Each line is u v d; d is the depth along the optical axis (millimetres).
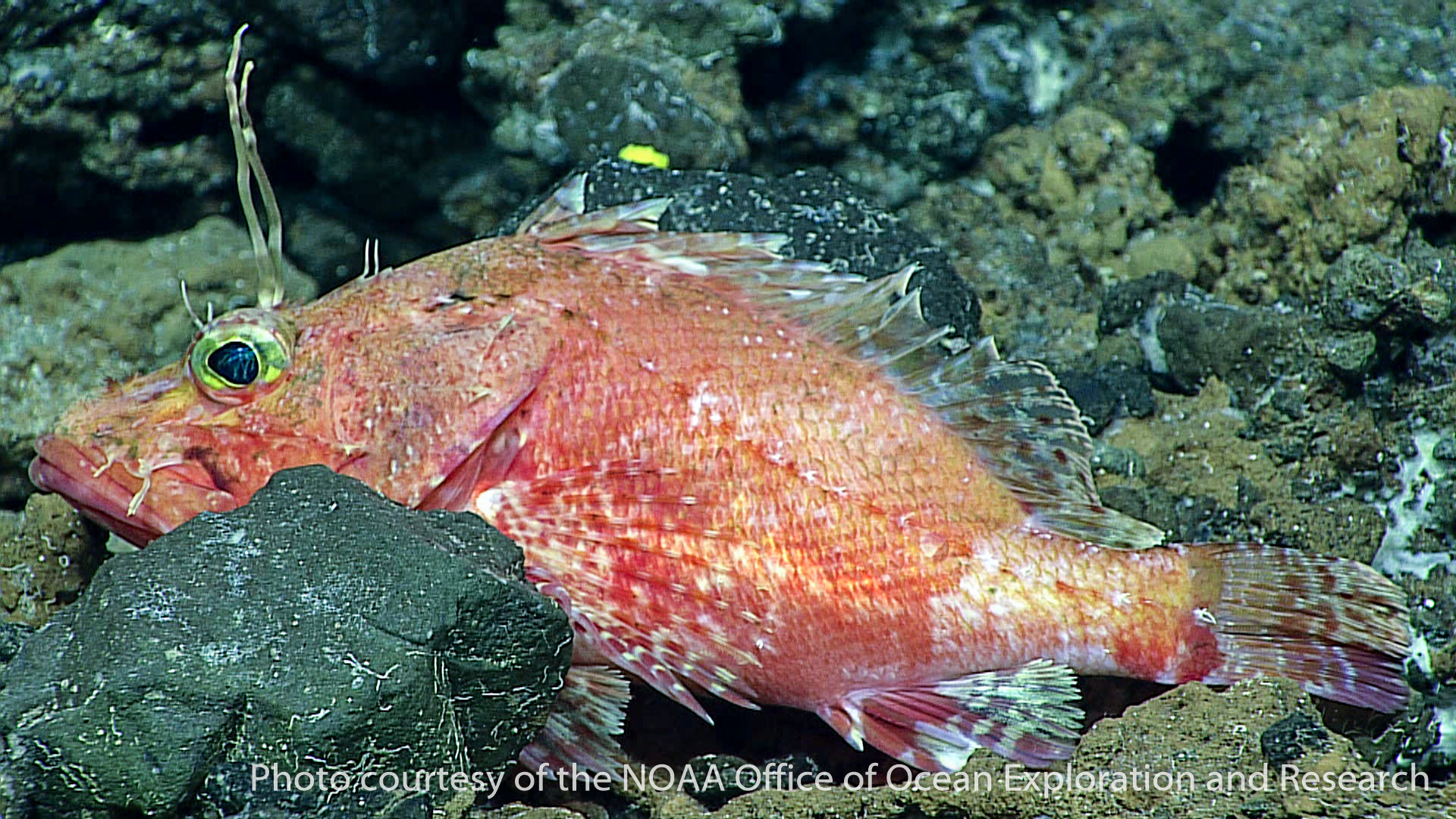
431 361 708
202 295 867
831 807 697
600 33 909
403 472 705
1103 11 947
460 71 926
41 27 857
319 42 876
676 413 710
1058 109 951
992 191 938
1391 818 670
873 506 713
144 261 867
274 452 710
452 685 671
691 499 709
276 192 919
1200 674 721
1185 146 938
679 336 716
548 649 680
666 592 712
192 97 884
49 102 861
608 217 734
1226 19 925
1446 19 915
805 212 829
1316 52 916
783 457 712
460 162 928
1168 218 915
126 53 868
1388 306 813
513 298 716
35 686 652
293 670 652
